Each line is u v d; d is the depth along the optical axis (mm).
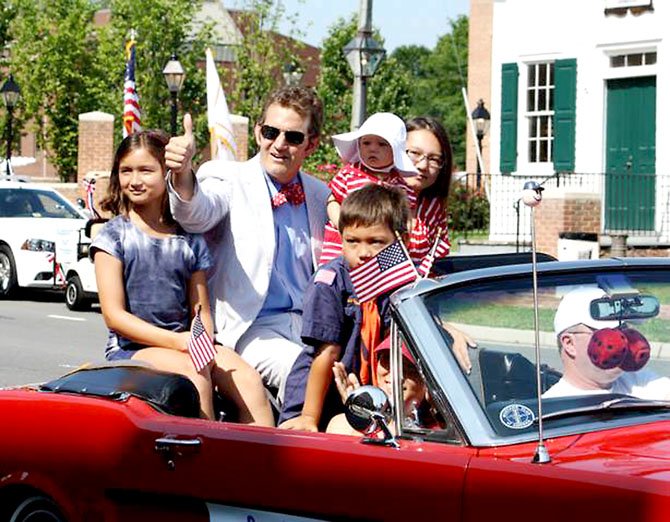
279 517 4570
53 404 5434
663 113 24453
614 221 25141
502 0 26703
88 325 19797
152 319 6195
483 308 4664
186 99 46438
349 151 6719
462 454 4199
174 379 5484
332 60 54375
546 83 26219
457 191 28000
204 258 6324
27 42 50219
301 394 5680
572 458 4027
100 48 47594
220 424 4930
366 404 4387
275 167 6578
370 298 5273
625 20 24922
